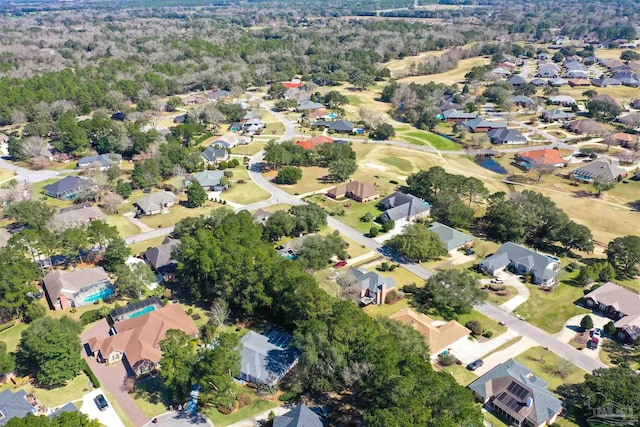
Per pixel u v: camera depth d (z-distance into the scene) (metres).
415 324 105.38
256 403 88.25
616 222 160.38
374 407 74.38
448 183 167.38
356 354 85.94
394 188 187.12
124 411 86.19
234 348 91.69
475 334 107.44
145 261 134.25
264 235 142.88
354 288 116.19
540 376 95.31
